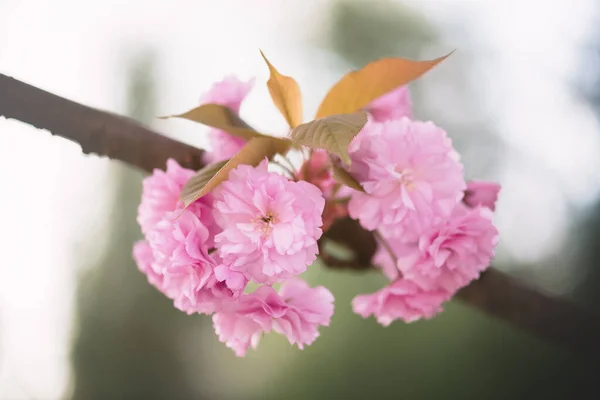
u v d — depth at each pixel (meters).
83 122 0.55
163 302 2.27
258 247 0.49
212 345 2.21
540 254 1.82
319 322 0.51
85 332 2.27
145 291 2.29
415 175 0.52
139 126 0.56
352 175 0.52
